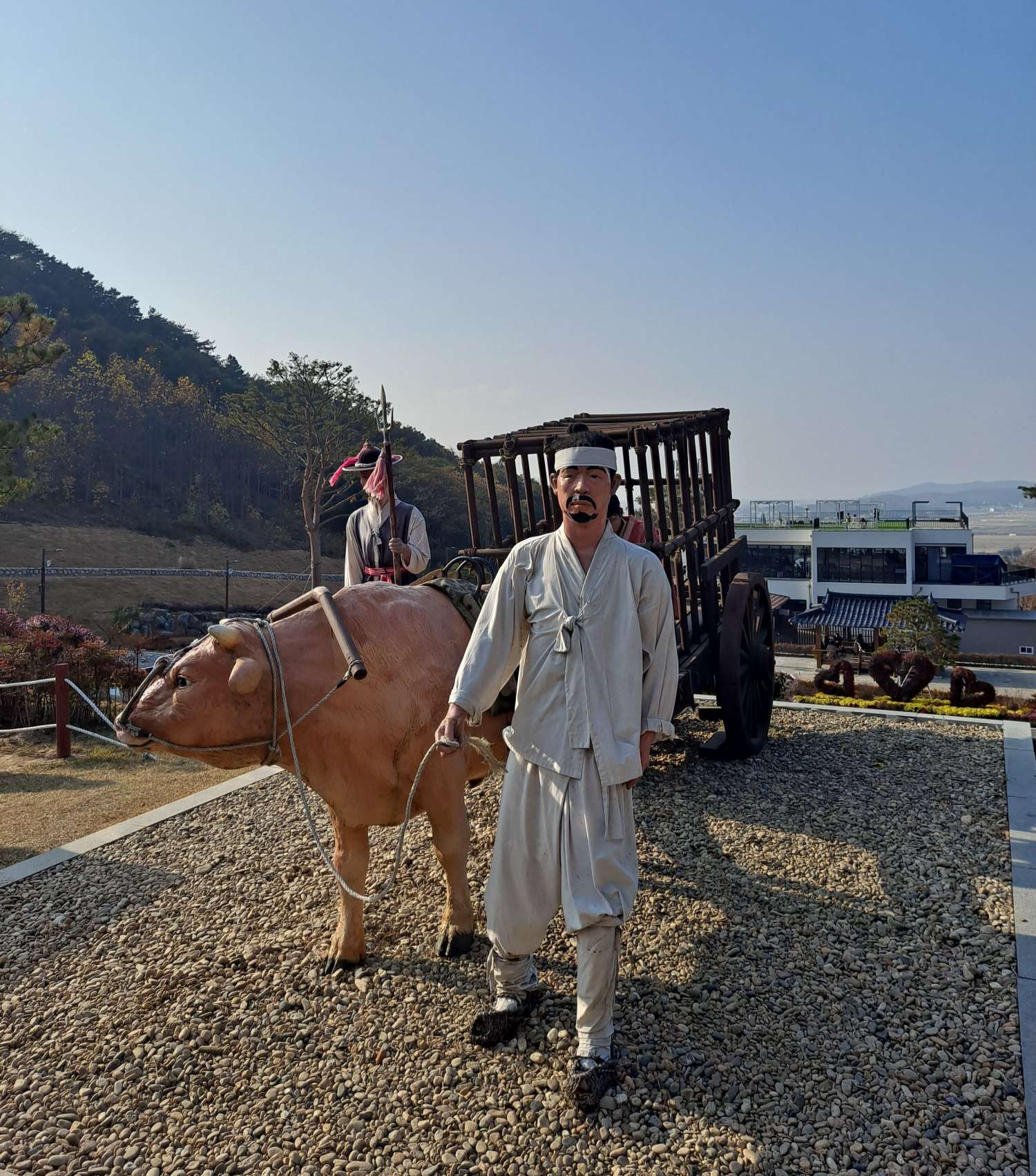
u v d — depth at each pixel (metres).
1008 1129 2.76
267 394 41.12
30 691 10.48
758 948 3.87
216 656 3.31
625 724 2.90
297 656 3.46
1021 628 39.03
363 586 3.86
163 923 4.36
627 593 2.94
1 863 5.62
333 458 38.97
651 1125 2.82
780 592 43.81
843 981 3.62
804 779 6.19
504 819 3.05
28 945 4.22
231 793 6.47
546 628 2.95
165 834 5.66
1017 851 4.83
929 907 4.21
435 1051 3.22
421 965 3.80
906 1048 3.18
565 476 2.97
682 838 5.09
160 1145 2.86
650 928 4.04
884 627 33.03
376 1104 2.97
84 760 8.67
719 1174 2.62
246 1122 2.93
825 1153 2.69
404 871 4.77
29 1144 2.89
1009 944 3.85
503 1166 2.67
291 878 4.79
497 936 3.13
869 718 8.26
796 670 32.31
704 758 6.72
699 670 6.39
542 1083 3.01
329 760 3.49
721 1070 3.06
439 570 4.73
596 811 2.87
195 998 3.64
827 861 4.75
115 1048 3.36
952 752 6.83
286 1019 3.47
